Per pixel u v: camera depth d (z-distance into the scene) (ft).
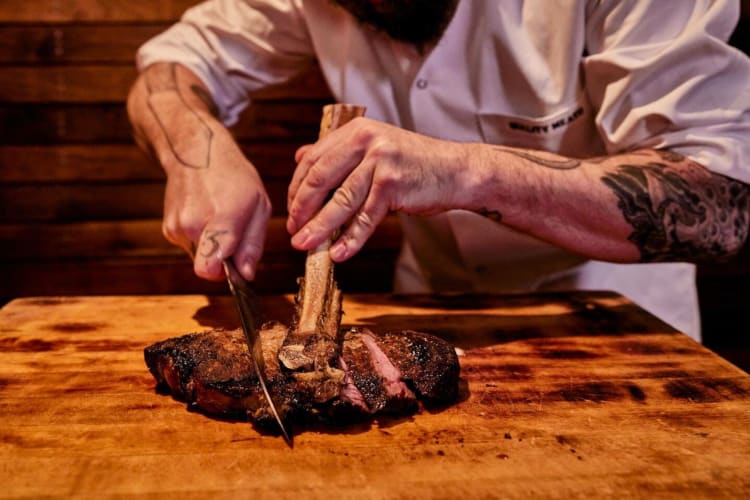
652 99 4.75
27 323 5.02
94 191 8.57
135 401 3.91
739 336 9.26
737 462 3.34
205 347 3.92
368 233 4.24
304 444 3.49
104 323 5.06
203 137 5.37
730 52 4.56
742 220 4.75
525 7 5.22
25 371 4.25
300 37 6.39
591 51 5.21
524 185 4.39
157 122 5.70
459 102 5.58
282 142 8.61
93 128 8.39
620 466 3.30
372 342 4.07
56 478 3.15
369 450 3.44
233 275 4.66
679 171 4.56
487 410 3.86
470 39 5.38
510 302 5.57
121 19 8.11
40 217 8.59
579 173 4.51
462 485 3.15
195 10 6.79
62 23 8.05
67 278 8.77
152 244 8.77
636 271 6.38
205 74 6.46
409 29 5.22
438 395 3.81
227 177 5.01
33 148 8.38
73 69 8.20
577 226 4.54
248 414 3.69
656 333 4.94
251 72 6.63
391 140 4.17
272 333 4.11
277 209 8.79
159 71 6.28
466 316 5.26
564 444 3.51
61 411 3.77
